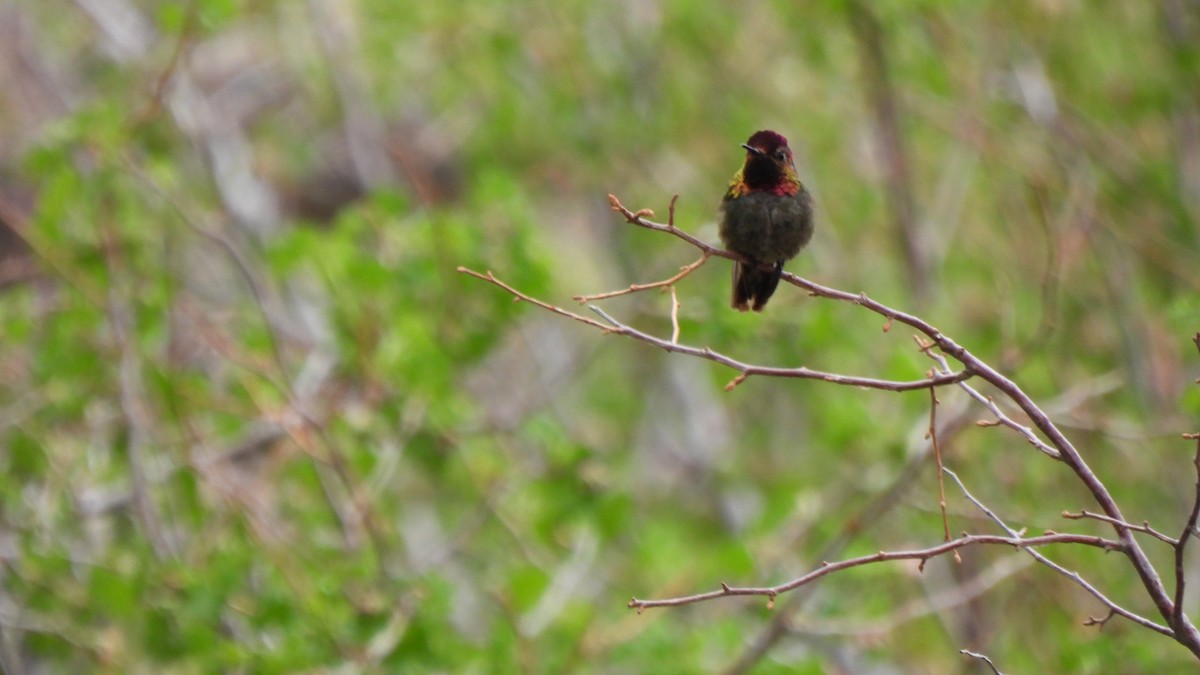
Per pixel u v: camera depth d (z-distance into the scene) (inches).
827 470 700.0
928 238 724.0
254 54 915.4
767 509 583.2
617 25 832.9
